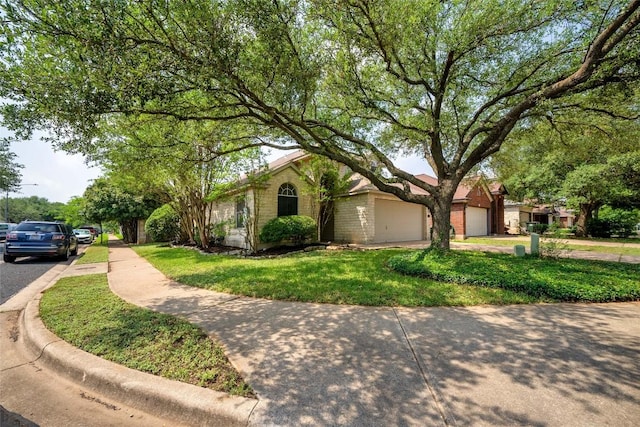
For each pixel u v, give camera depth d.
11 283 6.90
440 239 8.17
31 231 10.16
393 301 4.53
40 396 2.47
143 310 4.28
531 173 18.91
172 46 4.04
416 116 8.62
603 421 1.90
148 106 5.01
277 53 4.85
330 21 5.52
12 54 3.77
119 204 18.95
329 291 5.07
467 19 6.07
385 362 2.67
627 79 5.38
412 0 5.54
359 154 9.43
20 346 3.47
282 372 2.51
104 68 3.71
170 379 2.44
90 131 4.29
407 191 8.74
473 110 8.91
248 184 11.00
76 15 3.39
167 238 18.23
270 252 11.12
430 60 6.94
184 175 9.68
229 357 2.79
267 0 4.21
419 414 1.97
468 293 4.87
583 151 9.41
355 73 6.82
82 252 13.96
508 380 2.37
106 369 2.62
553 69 6.88
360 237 13.85
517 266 6.20
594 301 4.53
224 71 4.33
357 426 1.87
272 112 5.80
